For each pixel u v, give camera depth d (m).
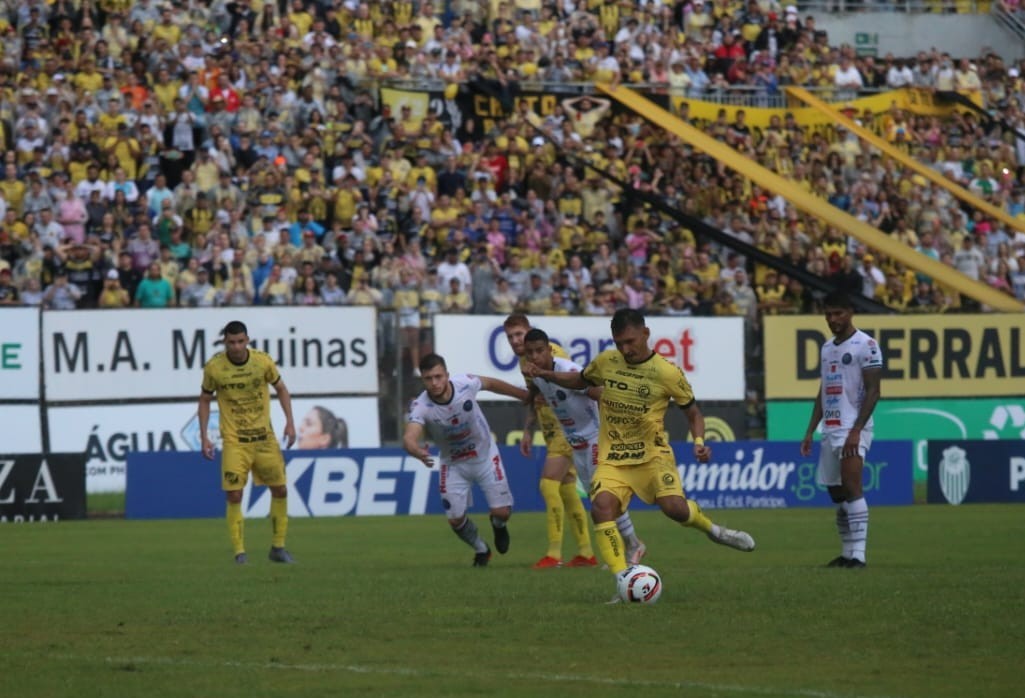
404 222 78.19
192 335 65.19
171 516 60.56
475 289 75.94
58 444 63.34
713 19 98.00
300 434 66.25
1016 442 68.19
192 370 65.25
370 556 43.22
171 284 70.12
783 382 72.25
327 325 66.81
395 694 20.03
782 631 25.38
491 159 83.75
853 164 93.81
